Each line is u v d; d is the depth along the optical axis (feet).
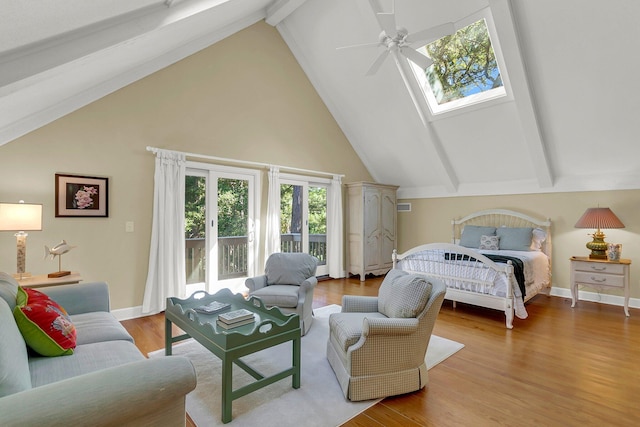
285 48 17.37
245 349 6.39
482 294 12.13
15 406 3.05
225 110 15.06
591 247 14.08
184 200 13.61
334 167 20.07
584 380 7.82
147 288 12.59
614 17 10.36
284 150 17.42
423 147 18.48
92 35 7.00
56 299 7.76
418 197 21.76
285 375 7.12
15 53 6.11
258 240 16.37
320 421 6.22
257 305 8.61
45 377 4.91
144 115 12.72
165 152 13.01
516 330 11.25
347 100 18.67
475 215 18.83
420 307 7.28
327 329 11.25
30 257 10.43
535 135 14.30
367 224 19.89
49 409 3.11
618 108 12.39
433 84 15.81
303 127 18.31
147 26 7.80
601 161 14.46
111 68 10.34
